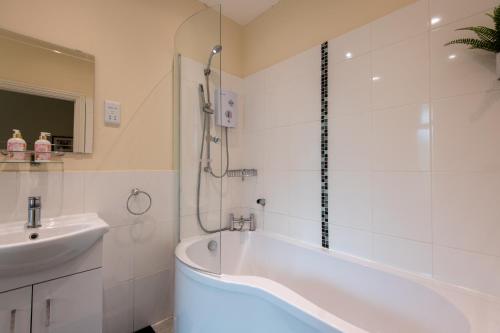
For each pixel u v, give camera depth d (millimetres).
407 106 1196
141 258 1531
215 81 1806
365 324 1230
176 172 1663
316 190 1587
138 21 1539
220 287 1084
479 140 1002
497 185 963
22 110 1158
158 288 1602
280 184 1816
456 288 1042
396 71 1234
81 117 1316
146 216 1552
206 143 1774
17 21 1154
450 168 1072
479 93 1001
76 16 1312
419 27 1161
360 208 1369
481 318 875
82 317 1050
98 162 1375
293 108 1736
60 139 1252
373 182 1316
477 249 1005
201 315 1166
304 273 1543
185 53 1654
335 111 1491
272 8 1926
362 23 1376
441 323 990
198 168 1719
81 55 1323
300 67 1699
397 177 1228
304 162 1659
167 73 1661
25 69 1172
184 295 1280
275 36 1892
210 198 1767
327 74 1538
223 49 2035
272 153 1879
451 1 1070
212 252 1538
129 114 1493
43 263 937
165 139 1646
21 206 1146
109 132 1415
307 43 1665
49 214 1216
